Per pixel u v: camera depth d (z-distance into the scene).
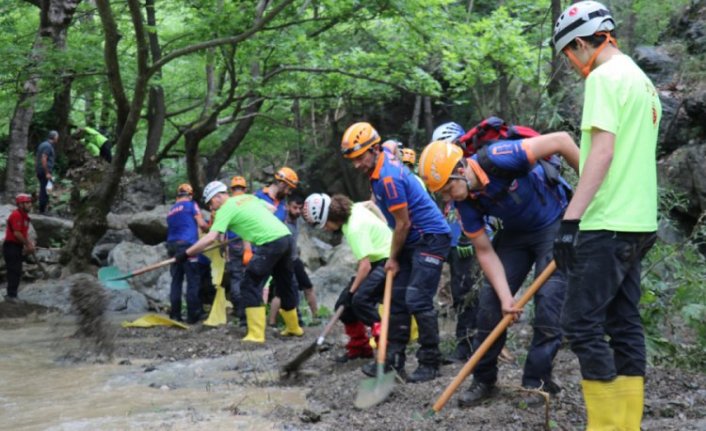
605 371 3.62
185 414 5.27
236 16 13.03
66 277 14.27
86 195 19.14
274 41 13.75
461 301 6.75
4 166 20.05
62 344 9.03
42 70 13.55
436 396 5.21
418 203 5.90
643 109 3.58
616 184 3.54
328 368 6.99
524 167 4.50
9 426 5.17
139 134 23.30
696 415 4.58
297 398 5.75
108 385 6.61
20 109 18.27
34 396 6.21
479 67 14.05
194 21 13.91
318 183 21.61
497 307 4.85
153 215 16.53
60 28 16.27
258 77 14.41
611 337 3.78
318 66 14.83
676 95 11.20
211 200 10.59
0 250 14.75
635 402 3.68
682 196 9.90
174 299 11.31
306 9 14.73
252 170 23.31
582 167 3.56
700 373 5.76
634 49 12.52
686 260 6.82
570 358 6.06
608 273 3.55
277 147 19.61
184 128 16.92
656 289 6.52
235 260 10.64
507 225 4.80
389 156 5.90
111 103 19.89
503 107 13.96
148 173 18.38
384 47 15.52
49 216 17.88
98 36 14.98
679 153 10.32
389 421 4.68
